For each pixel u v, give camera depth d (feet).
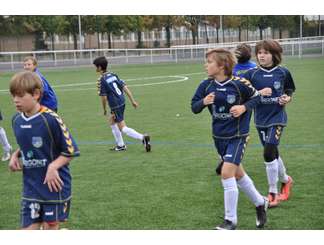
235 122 15.72
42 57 131.54
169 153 29.09
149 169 25.27
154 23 190.49
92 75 99.76
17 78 12.34
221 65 15.56
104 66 29.86
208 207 18.84
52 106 23.48
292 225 16.67
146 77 90.79
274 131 18.95
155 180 23.06
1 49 177.47
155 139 33.76
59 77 96.58
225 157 15.69
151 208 18.86
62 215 13.17
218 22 200.03
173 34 225.15
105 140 34.14
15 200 20.47
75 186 22.31
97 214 18.29
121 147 30.42
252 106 15.62
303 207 18.57
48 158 12.81
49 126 12.58
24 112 12.72
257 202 16.43
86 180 23.38
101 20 176.04
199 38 231.50
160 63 134.21
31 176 13.03
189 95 61.67
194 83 77.87
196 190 21.20
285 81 19.17
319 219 17.22
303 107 46.91
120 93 29.76
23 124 12.71
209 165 25.84
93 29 177.27
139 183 22.58
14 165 13.39
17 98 12.39
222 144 16.06
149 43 220.84
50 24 169.17
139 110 49.19
